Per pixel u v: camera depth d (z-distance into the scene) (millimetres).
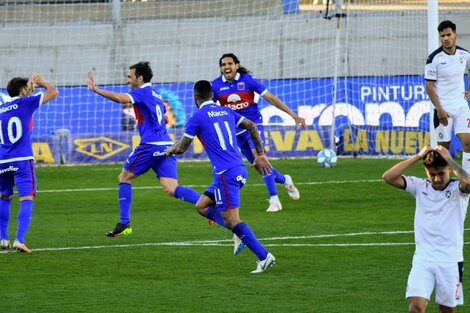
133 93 32938
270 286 24781
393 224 36969
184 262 28891
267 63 81875
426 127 67562
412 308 17828
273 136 69375
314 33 81500
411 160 18578
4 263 29031
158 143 33062
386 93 69000
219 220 28406
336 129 69875
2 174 31281
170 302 22891
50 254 30750
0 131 30891
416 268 18141
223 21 82250
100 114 68875
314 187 50906
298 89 70312
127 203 33062
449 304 18156
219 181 27156
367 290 24094
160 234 35062
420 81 68250
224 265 28234
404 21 80438
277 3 89375
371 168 60281
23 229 31016
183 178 56625
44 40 81438
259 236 34188
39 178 57688
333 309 21906
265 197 47344
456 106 37969
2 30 81062
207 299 23188
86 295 23859
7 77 81000
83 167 64750
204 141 27406
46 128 68312
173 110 69875
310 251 30672
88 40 81750
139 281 25766
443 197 18219
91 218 40219
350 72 81000
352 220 38344
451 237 18078
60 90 69125
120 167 64188
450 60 37781
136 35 82000
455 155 65125
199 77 82125
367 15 81188
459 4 89938
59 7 89312
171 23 82188
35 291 24453
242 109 40562
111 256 30188
